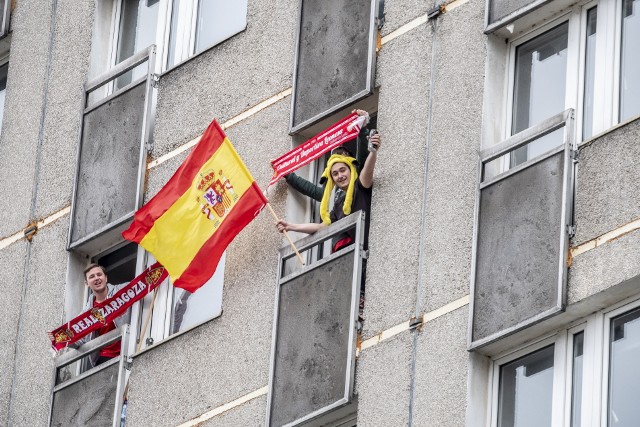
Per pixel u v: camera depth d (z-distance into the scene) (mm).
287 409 55562
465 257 53062
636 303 49812
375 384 53750
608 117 51969
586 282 50156
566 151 51250
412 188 55031
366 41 57688
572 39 53469
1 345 65875
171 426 59000
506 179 52531
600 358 49969
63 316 64125
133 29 66938
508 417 51531
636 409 49125
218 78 62219
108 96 64812
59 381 63156
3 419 64688
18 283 66125
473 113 54469
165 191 60750
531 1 53938
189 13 64562
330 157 57438
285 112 59781
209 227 59562
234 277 59156
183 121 62625
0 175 68500
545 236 51125
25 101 68812
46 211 66125
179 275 59625
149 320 61500
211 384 58469
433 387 52500
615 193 50375
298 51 59625
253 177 59938
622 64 52188
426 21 56531
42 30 69438
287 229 57344
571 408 50312
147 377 60281
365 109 58031
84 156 64875
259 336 57719
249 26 62000
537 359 51500
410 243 54469
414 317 53562
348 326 54750
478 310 52000
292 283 56719
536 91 54094
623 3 52656
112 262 64250
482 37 54969
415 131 55625
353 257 55375
